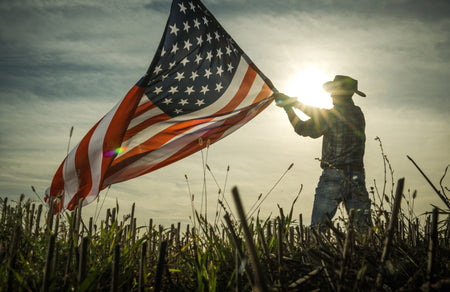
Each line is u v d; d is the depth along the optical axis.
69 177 5.71
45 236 3.62
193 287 3.35
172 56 6.05
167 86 6.02
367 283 2.68
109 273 3.24
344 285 2.70
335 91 5.07
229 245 3.73
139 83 5.79
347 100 5.09
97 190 5.56
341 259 2.88
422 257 3.12
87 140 5.71
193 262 3.55
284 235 3.79
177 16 6.12
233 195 1.99
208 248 3.68
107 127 5.67
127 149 5.95
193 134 6.15
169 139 6.10
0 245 3.30
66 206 5.67
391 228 2.53
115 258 2.70
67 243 3.46
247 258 3.26
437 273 2.92
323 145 5.05
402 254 3.29
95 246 3.48
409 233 3.71
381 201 3.33
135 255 3.74
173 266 3.71
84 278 2.71
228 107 6.21
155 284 2.79
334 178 4.80
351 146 4.83
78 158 5.70
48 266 2.65
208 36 6.27
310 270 3.11
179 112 6.07
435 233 2.64
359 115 5.01
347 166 4.79
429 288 2.60
